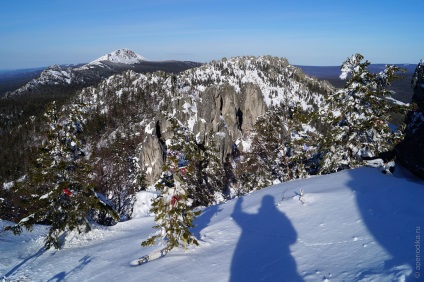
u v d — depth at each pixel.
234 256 9.11
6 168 95.69
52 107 18.36
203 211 16.80
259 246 9.22
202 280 8.09
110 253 14.36
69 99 168.00
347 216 9.33
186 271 8.89
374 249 6.79
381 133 16.69
